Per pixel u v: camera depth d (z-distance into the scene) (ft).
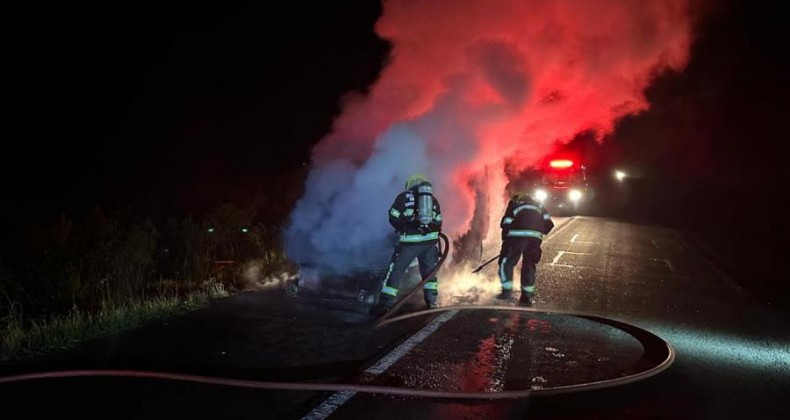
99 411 13.70
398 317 22.57
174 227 32.76
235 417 13.60
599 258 42.96
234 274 29.78
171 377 15.72
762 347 21.18
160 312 22.36
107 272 25.09
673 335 22.31
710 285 33.60
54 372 15.72
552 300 27.91
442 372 17.17
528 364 18.13
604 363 18.48
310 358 17.98
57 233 28.19
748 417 14.75
